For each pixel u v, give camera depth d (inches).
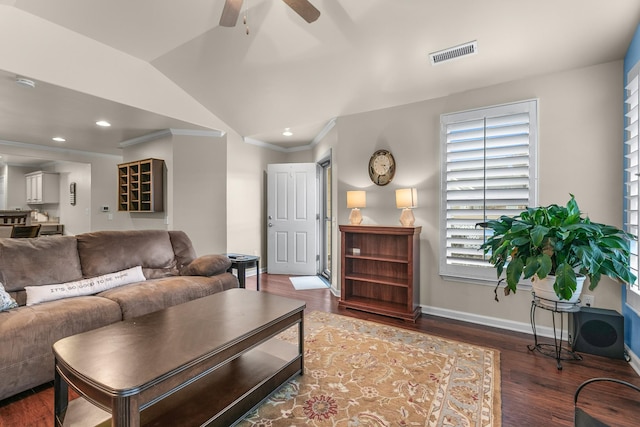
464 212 119.6
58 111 140.6
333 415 65.1
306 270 205.3
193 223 180.2
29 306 84.5
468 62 107.7
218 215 183.8
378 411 66.4
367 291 143.1
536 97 106.8
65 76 111.9
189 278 117.7
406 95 129.0
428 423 62.9
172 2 97.6
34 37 102.4
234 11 77.1
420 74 117.0
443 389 74.5
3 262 87.7
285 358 79.6
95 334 62.0
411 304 120.0
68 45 110.0
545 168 105.4
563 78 102.9
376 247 140.1
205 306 80.4
